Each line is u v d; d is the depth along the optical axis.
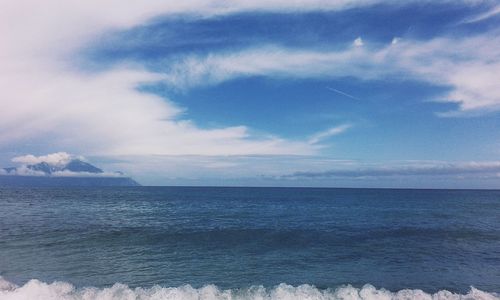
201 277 13.99
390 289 12.75
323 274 14.50
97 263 15.77
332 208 48.53
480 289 12.74
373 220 32.53
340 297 11.32
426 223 30.16
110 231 24.33
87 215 35.78
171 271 14.75
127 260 16.42
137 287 12.31
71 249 18.55
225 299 11.03
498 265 16.02
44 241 20.47
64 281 13.14
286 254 18.03
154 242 20.83
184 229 25.73
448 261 16.72
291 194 107.62
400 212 41.22
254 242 21.05
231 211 42.94
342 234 23.91
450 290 12.60
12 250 17.97
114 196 83.62
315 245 20.30
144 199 71.25
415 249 19.33
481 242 21.44
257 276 14.18
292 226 27.89
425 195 102.06
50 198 69.44
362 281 13.59
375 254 18.12
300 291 11.60
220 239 21.88
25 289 11.20
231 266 15.62
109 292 11.32
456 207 49.91
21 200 61.09
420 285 13.14
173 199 72.38
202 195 95.44
